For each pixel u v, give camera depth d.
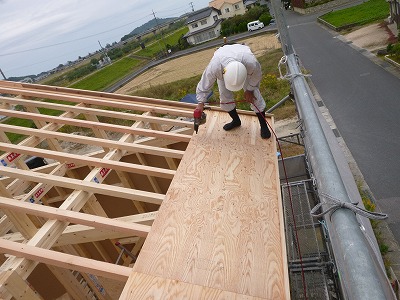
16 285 1.99
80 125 3.67
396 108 8.65
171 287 1.92
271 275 2.02
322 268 3.05
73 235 2.75
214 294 1.89
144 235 2.26
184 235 2.27
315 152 1.81
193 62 25.86
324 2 28.42
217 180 2.80
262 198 2.63
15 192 3.29
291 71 3.33
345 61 13.58
